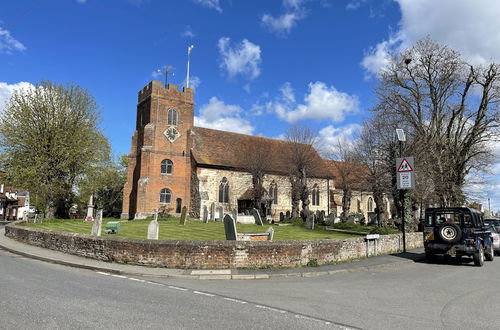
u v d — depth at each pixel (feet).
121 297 26.37
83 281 32.65
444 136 106.32
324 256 46.91
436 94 105.91
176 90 149.07
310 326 20.74
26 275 34.37
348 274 42.06
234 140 162.50
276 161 161.07
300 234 81.51
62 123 126.62
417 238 72.08
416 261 54.54
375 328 20.81
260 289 31.68
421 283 36.63
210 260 41.47
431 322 22.39
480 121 104.53
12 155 118.11
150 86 146.30
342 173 131.95
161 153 142.41
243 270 40.81
